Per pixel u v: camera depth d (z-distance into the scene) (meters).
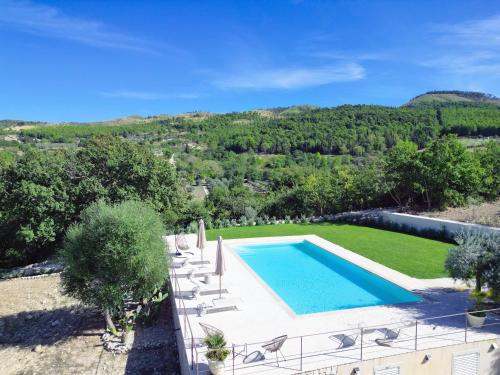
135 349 12.94
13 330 15.28
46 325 15.50
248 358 9.29
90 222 13.59
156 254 13.78
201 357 9.65
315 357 9.38
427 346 9.81
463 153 27.92
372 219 29.92
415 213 28.91
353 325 11.27
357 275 17.67
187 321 11.68
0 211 24.38
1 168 24.62
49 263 24.44
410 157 29.92
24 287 19.98
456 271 11.70
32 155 24.81
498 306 12.10
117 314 15.24
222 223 30.33
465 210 27.48
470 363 10.09
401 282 15.14
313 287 16.22
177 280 15.63
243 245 23.17
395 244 22.58
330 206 34.59
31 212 23.52
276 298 13.62
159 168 26.06
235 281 15.59
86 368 12.02
